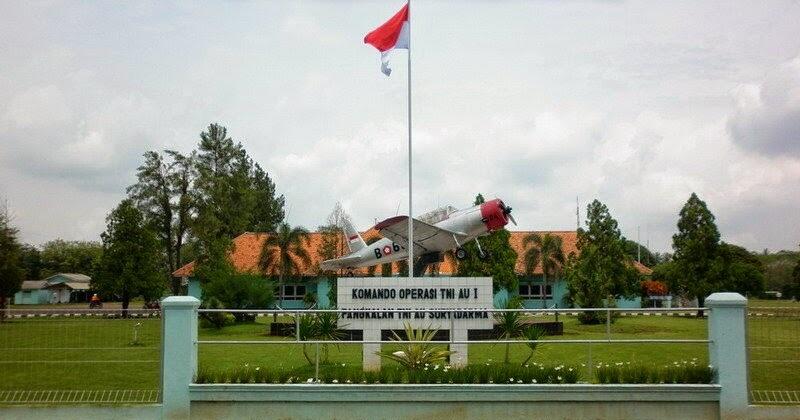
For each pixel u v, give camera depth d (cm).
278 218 8038
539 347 2033
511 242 5116
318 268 4528
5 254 3947
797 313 1268
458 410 1052
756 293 4216
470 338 1545
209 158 7444
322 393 1055
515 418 1049
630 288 4234
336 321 1534
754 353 1582
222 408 1060
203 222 5056
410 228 1736
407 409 1054
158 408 1057
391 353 1348
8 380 1394
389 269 4241
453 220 2416
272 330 2791
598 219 4197
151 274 4406
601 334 2614
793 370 1470
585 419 1045
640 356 1833
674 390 1043
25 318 1375
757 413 1036
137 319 1666
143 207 5334
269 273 4416
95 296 4559
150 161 5381
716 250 4194
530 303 4728
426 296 1540
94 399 1188
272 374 1095
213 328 3206
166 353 1067
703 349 1978
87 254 10144
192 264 5044
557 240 4384
